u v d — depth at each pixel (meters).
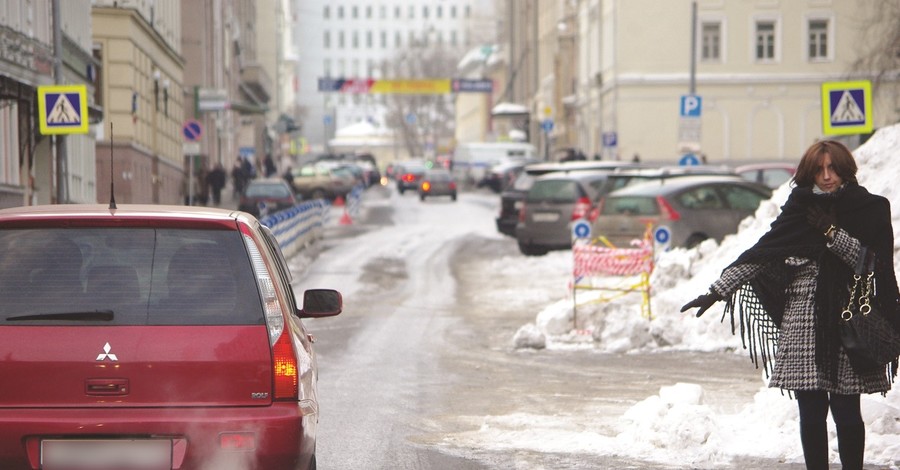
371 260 90.06
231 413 18.02
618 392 34.94
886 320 20.28
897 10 103.56
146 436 17.80
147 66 129.38
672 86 184.88
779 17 184.38
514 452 26.53
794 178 20.86
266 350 18.27
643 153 184.88
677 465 25.00
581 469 24.75
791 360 20.42
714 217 68.31
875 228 20.30
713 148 185.12
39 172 93.44
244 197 126.00
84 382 17.86
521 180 103.00
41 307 18.08
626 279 54.88
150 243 18.55
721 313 44.03
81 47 102.38
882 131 45.81
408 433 28.89
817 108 184.75
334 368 40.00
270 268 18.97
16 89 77.00
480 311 58.84
